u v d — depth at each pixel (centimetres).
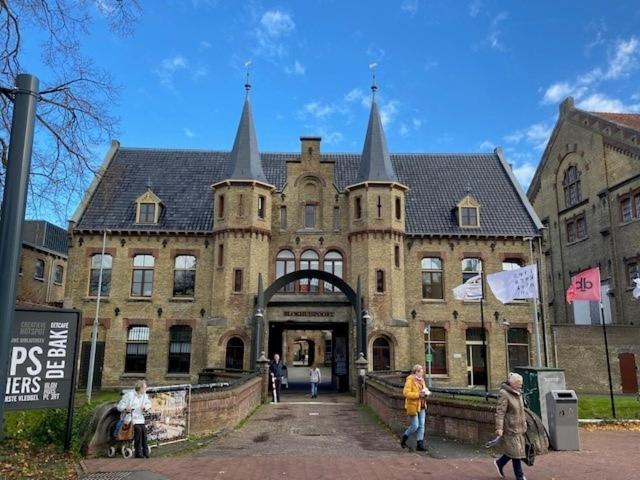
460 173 3659
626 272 3409
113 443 1123
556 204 4212
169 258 3128
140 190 3375
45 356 1040
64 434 1123
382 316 2938
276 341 3288
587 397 2562
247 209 3052
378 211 3067
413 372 1280
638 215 3303
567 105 4112
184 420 1345
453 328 3098
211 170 3566
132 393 1129
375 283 2981
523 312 3131
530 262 3170
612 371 3019
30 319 1030
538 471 997
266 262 3095
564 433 1227
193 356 3017
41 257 4212
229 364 2933
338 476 946
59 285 4509
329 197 3244
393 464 1059
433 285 3169
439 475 962
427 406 1501
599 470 1005
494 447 930
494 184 3578
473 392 1402
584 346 3053
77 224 3130
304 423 1727
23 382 1010
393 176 3148
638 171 3306
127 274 3102
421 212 3328
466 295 2467
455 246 3197
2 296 568
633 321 3303
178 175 3512
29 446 1095
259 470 988
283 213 3241
